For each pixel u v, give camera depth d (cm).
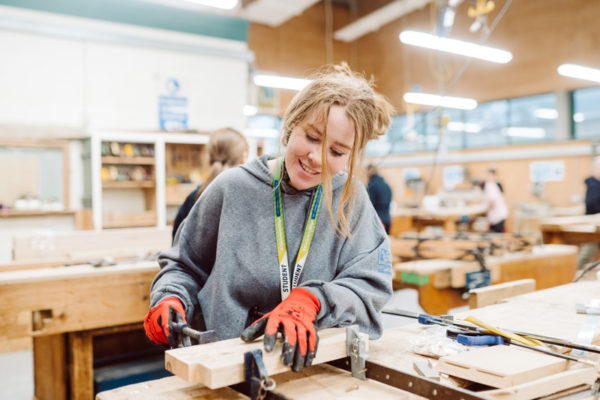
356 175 104
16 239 334
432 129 1250
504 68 1083
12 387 314
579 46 974
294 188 112
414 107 1022
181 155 564
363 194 115
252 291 112
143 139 513
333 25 1315
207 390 92
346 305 98
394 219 789
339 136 97
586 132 1509
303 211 113
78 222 495
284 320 87
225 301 111
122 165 530
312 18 1277
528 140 1390
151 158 527
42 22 489
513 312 136
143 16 546
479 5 548
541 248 326
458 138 1282
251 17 1144
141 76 549
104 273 221
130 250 346
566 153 941
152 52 555
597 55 954
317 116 96
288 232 112
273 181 113
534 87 1048
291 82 699
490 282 268
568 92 1012
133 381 245
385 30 1279
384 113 104
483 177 1064
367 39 1322
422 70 1209
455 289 265
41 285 207
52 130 494
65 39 505
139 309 230
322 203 113
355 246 113
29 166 511
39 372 264
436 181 1139
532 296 157
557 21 998
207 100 592
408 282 254
